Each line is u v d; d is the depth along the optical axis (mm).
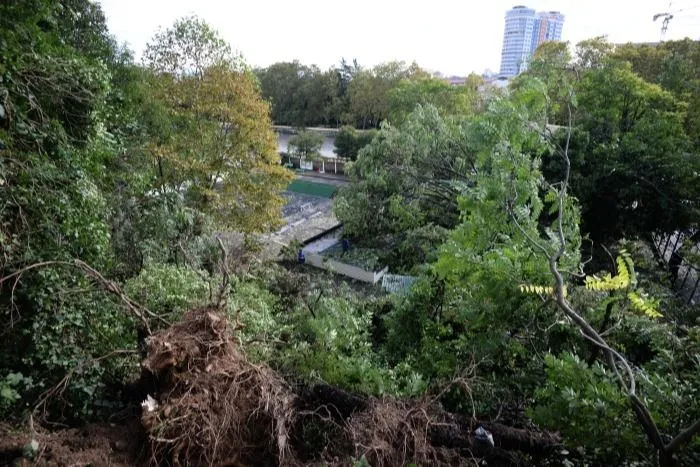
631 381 3119
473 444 3736
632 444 3186
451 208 13805
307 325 5797
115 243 7297
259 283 8531
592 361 4953
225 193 12680
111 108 6387
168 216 8594
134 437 3643
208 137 12422
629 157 11883
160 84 12227
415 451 3463
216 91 12383
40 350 3959
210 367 3715
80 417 3891
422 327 6117
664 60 14523
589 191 11812
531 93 5609
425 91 17812
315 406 4207
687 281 11648
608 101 12891
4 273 3975
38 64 4930
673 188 11469
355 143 23500
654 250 11953
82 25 8695
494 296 5387
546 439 3863
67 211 4586
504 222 5641
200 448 3396
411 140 13273
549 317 5340
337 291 9188
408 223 12797
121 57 10258
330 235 16547
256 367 3898
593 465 3506
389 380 4664
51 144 4871
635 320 4766
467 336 5891
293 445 3887
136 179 7980
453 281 5977
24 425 3492
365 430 3580
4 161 4281
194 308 4535
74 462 3232
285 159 26578
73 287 4438
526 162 5555
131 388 4242
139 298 5289
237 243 13578
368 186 13648
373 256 13273
